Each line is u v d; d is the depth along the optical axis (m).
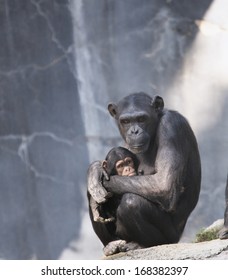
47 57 26.55
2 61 26.48
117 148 12.66
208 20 26.25
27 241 26.47
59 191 26.48
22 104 26.55
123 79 26.48
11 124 26.48
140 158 12.72
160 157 12.27
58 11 26.48
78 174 26.47
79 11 26.48
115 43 26.47
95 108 26.55
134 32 26.47
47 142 26.55
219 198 26.08
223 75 26.22
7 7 26.44
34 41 26.52
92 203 12.37
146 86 26.42
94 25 26.52
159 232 12.33
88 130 26.52
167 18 26.38
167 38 26.39
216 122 26.27
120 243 12.28
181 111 26.38
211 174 26.17
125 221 12.12
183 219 12.85
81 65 26.55
